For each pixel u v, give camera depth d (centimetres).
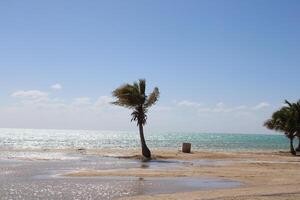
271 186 2681
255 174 3434
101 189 2461
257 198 2148
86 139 19238
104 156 5588
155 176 3172
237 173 3497
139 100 5522
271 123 7675
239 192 2366
